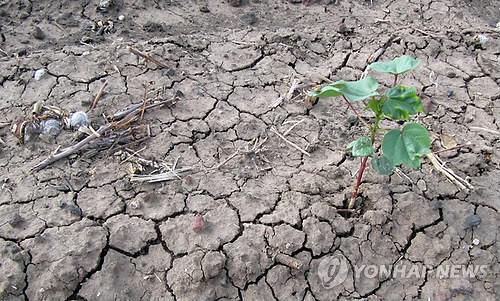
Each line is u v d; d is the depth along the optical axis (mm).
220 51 1054
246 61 1035
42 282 719
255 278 742
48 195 801
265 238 769
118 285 729
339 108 958
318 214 791
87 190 810
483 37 1113
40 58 1008
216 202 804
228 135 902
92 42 1088
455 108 977
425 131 673
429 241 784
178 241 762
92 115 914
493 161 886
